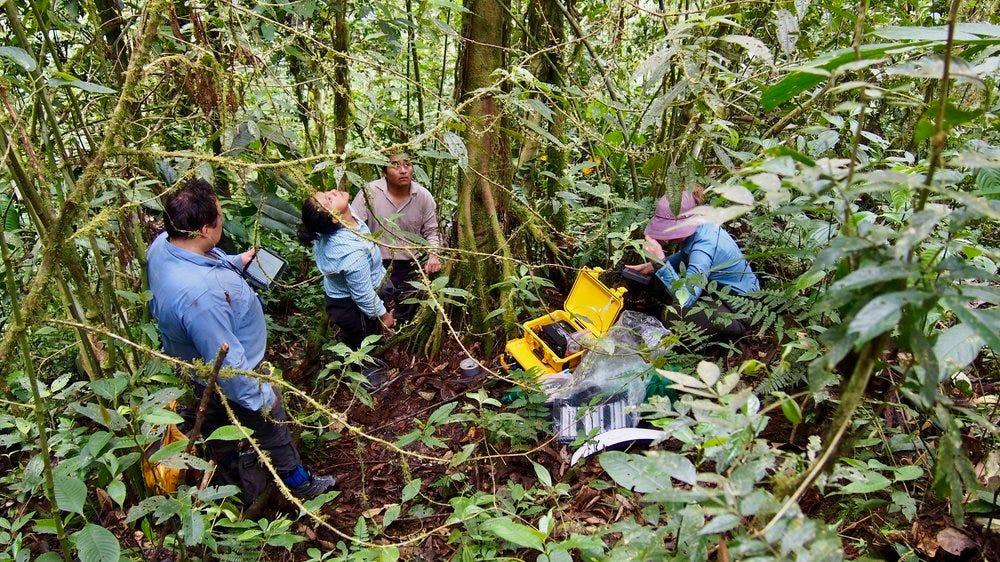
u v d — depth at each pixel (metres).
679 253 2.92
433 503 2.38
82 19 2.57
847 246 0.79
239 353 2.21
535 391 2.45
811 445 1.17
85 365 2.00
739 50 2.60
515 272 3.16
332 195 2.75
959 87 2.07
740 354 2.62
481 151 3.02
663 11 2.84
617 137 2.74
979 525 1.65
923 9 2.59
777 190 0.79
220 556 1.91
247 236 2.84
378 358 3.38
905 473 1.48
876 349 0.80
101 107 2.47
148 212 2.63
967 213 0.81
